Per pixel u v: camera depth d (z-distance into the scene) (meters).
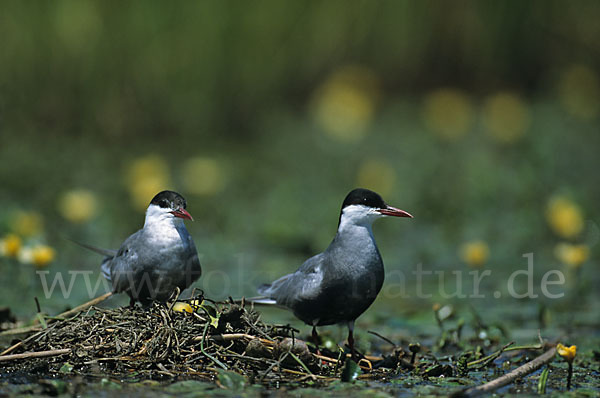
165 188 15.24
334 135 20.62
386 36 22.62
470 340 9.09
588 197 16.23
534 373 7.66
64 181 16.36
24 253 10.02
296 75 21.91
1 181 16.08
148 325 7.67
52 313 9.39
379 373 7.69
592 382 7.42
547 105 22.98
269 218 14.66
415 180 17.36
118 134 19.12
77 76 18.75
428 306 10.73
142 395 6.62
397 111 22.50
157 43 18.89
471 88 23.38
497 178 16.88
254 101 20.53
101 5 18.34
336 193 16.75
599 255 13.44
